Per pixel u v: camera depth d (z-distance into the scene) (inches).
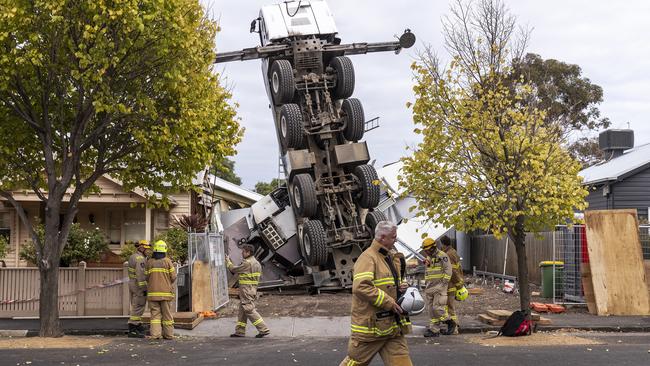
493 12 556.7
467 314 620.7
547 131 546.6
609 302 623.2
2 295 650.2
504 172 522.9
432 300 517.0
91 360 425.7
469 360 410.3
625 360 406.9
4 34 476.4
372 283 268.7
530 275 885.8
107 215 970.1
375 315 270.8
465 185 527.8
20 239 928.9
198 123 546.6
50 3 478.0
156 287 524.4
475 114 523.2
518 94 550.3
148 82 536.7
